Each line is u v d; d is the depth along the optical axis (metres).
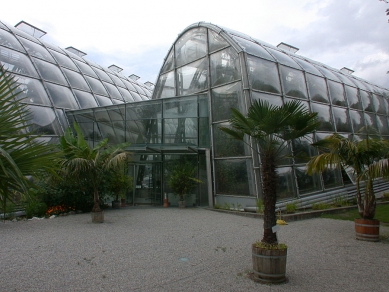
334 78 22.38
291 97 17.33
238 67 15.92
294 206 13.67
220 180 15.98
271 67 17.03
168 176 17.09
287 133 6.49
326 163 9.77
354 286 5.47
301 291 5.23
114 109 18.27
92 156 11.66
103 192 15.04
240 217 13.16
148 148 16.41
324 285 5.51
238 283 5.56
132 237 9.16
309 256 7.38
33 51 20.67
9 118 3.13
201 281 5.63
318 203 15.20
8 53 18.09
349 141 9.52
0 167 2.85
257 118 6.23
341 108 21.31
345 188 18.66
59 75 20.92
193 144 17.02
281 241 8.88
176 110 17.45
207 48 18.14
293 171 15.69
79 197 14.21
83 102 21.03
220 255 7.31
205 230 10.30
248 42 18.05
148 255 7.25
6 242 8.35
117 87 28.39
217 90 16.95
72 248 7.80
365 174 9.29
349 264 6.76
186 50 19.94
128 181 16.47
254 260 5.80
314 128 6.58
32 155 3.06
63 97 19.50
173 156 17.78
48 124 16.91
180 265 6.54
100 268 6.26
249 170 14.66
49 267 6.29
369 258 7.23
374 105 25.33
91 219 12.27
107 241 8.61
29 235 9.25
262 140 6.59
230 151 15.67
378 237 8.91
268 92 16.09
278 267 5.59
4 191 3.12
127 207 16.91
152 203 17.88
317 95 19.52
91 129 18.59
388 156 9.21
